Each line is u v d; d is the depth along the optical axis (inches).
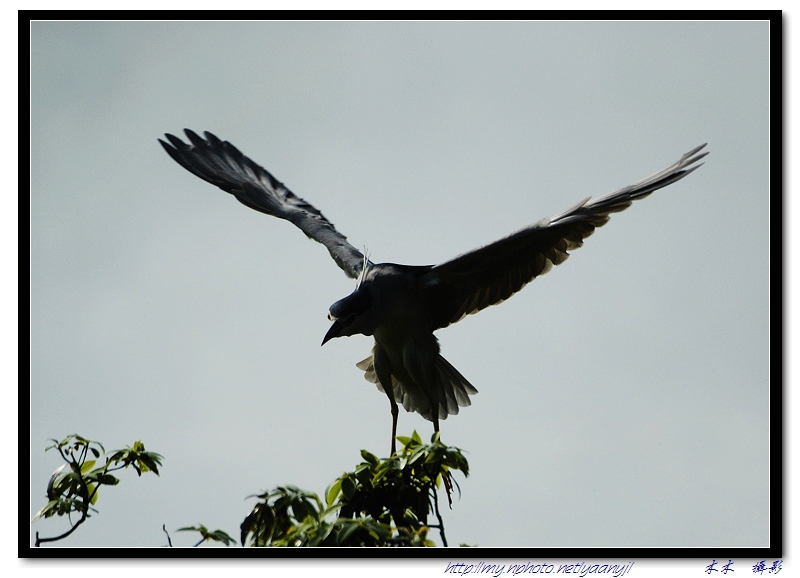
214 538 361.7
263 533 355.3
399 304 529.3
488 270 537.6
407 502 363.6
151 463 394.3
